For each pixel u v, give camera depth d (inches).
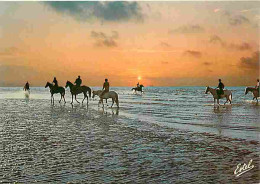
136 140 430.9
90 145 394.6
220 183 248.5
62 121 645.3
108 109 956.0
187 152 356.8
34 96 2108.8
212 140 430.3
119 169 286.2
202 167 293.9
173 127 557.3
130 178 260.2
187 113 823.7
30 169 285.1
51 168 288.7
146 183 248.2
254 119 672.4
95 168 289.0
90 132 499.8
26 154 343.9
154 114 794.2
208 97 1977.1
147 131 511.5
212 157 333.1
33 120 662.5
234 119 676.7
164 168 290.0
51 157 330.0
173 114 796.0
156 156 336.2
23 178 259.6
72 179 257.3
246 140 430.9
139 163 307.6
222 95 1101.1
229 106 1086.4
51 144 400.5
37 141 420.8
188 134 482.6
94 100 1524.4
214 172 277.6
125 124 598.5
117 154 344.8
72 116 745.0
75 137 453.4
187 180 255.6
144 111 882.8
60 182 249.8
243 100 1512.1
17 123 613.0
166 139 438.3
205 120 658.8
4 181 251.9
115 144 401.7
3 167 291.6
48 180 254.4
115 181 252.7
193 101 1449.3
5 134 478.6
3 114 792.3
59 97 1915.6
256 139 437.7
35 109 951.6
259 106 1071.6
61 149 370.3
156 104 1210.0
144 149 372.2
